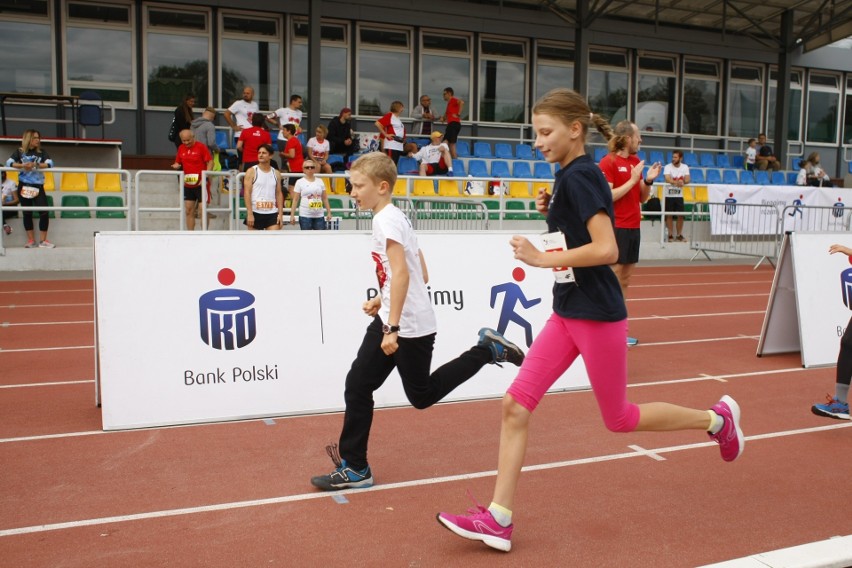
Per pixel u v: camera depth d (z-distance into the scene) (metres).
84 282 13.31
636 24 25.12
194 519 4.21
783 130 26.45
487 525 3.77
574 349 3.84
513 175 21.22
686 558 3.82
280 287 6.10
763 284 14.93
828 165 29.28
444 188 19.17
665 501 4.53
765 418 6.22
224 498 4.49
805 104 28.66
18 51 19.86
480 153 22.53
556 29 23.97
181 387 5.80
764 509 4.43
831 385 7.29
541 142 3.77
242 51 21.38
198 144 14.92
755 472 5.02
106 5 20.28
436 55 23.44
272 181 12.15
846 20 25.27
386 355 4.48
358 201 4.42
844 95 29.17
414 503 4.46
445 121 22.72
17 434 5.56
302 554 3.81
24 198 14.68
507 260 6.94
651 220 19.69
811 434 5.82
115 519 4.19
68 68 20.17
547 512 4.36
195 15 20.92
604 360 3.74
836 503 4.53
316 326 6.18
